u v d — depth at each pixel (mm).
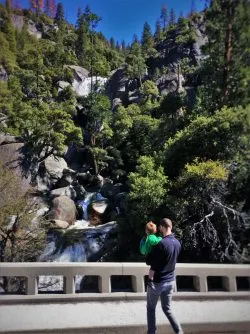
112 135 46344
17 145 37688
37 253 21156
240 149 6875
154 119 44125
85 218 34812
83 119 53000
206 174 12523
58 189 38125
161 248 4859
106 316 5836
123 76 71500
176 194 16547
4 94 39156
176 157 18062
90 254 25188
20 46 57406
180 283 10562
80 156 48531
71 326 5535
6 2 65938
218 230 13406
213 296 6566
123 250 19500
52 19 88250
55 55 70062
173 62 64125
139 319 5812
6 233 19188
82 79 71625
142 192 17266
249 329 6039
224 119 6824
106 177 45781
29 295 5996
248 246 10062
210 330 5902
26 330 5391
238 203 9258
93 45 86000
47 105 44656
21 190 25438
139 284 6430
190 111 24672
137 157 43281
